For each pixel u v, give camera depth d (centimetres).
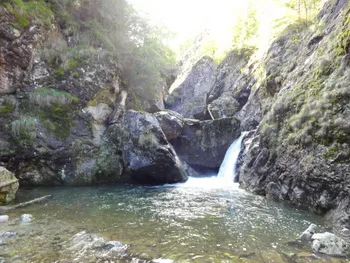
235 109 2334
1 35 1139
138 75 1908
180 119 2095
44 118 1282
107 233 625
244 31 2814
